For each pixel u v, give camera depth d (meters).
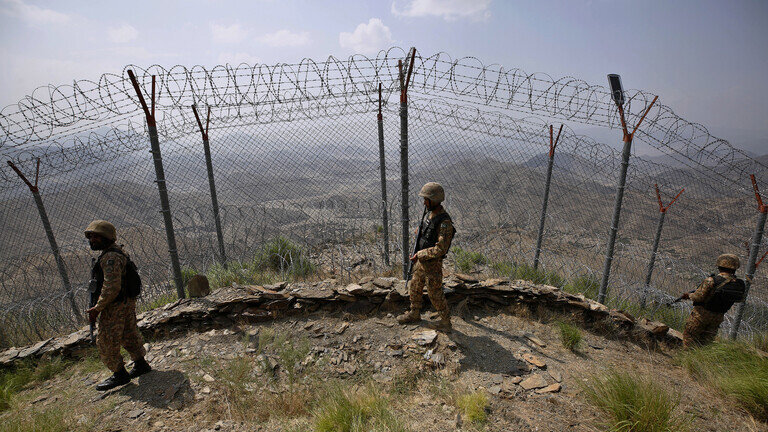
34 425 2.91
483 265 7.20
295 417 2.97
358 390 3.21
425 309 4.80
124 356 4.14
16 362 4.21
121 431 2.86
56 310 5.43
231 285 5.70
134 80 4.37
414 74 4.77
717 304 4.14
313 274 6.64
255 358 3.85
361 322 4.48
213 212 6.10
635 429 2.56
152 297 6.09
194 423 2.92
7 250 5.22
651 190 5.85
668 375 3.67
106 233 3.34
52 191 5.16
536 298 4.80
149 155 5.32
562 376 3.39
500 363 3.59
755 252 4.73
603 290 5.30
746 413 2.98
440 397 3.08
